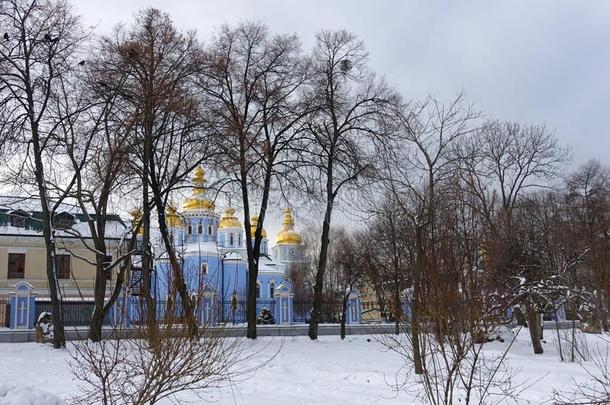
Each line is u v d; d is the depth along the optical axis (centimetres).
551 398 1162
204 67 2538
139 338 764
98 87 2361
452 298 821
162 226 2430
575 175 4484
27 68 2250
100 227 2430
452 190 1346
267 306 4147
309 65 2858
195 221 4612
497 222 1543
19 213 3466
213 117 2577
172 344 738
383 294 1062
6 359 1853
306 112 2734
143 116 2344
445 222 907
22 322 3238
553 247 2220
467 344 845
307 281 6981
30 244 4475
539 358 1866
